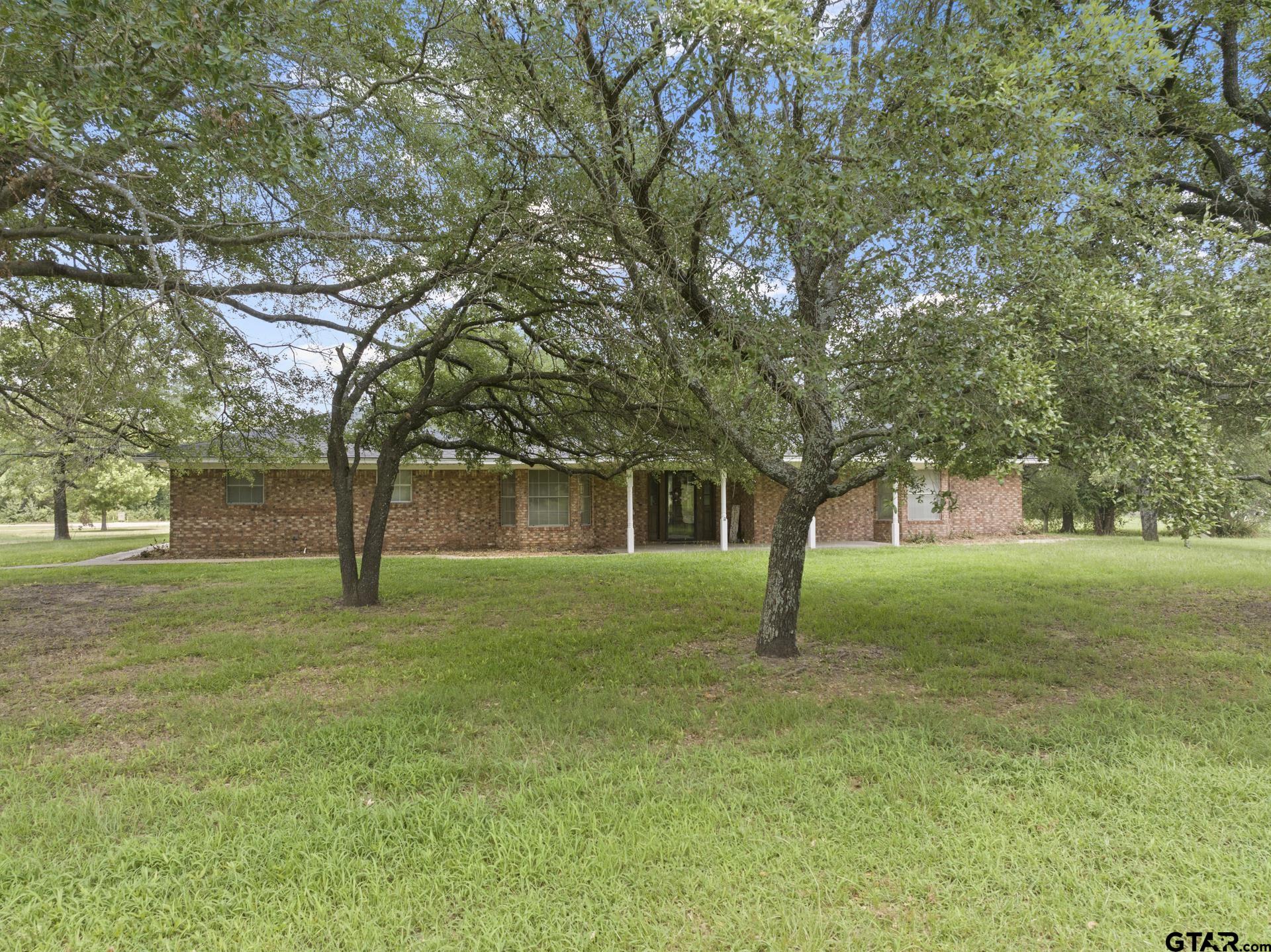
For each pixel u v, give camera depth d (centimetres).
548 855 324
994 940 266
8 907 285
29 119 353
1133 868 312
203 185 636
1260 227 633
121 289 771
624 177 493
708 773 417
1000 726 486
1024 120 384
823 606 939
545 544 1823
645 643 747
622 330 608
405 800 383
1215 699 543
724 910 287
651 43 427
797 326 513
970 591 1081
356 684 607
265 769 426
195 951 264
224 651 714
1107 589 1090
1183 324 427
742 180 455
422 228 728
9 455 621
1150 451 415
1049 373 425
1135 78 417
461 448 1127
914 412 426
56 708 545
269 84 476
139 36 405
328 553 1778
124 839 342
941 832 346
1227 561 1408
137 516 5472
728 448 756
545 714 514
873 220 436
